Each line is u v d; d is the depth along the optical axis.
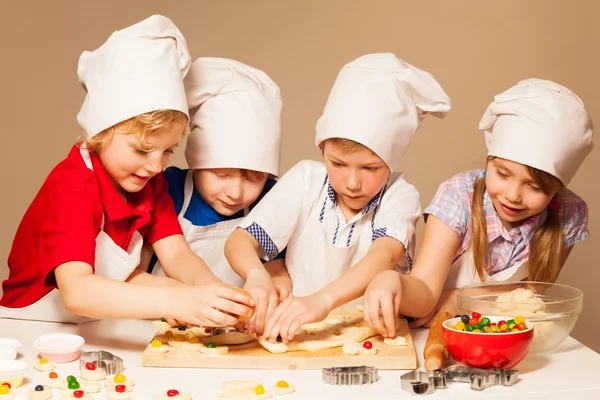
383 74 1.40
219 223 1.59
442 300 1.43
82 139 1.37
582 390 0.98
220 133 1.49
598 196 2.77
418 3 2.67
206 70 1.51
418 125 1.46
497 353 1.01
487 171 1.42
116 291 1.14
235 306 1.11
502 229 1.48
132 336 1.25
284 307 1.17
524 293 1.16
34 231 1.35
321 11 2.65
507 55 2.70
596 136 2.76
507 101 1.39
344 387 1.00
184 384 1.02
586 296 2.76
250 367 1.08
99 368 1.05
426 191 2.69
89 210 1.25
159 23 1.29
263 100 1.53
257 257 1.39
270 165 1.52
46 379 1.03
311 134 2.67
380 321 1.15
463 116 2.69
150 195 1.40
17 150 2.68
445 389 0.99
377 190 1.43
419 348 1.20
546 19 2.71
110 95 1.23
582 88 2.73
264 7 2.64
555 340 1.12
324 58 2.65
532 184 1.37
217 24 2.63
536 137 1.34
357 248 1.50
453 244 1.42
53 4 2.66
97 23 2.66
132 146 1.23
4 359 1.07
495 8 2.69
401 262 1.49
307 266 1.53
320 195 1.52
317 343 1.12
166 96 1.23
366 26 2.66
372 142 1.36
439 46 2.68
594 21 2.71
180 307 1.12
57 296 1.34
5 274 2.68
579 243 2.76
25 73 2.68
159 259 1.44
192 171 1.61
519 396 0.97
